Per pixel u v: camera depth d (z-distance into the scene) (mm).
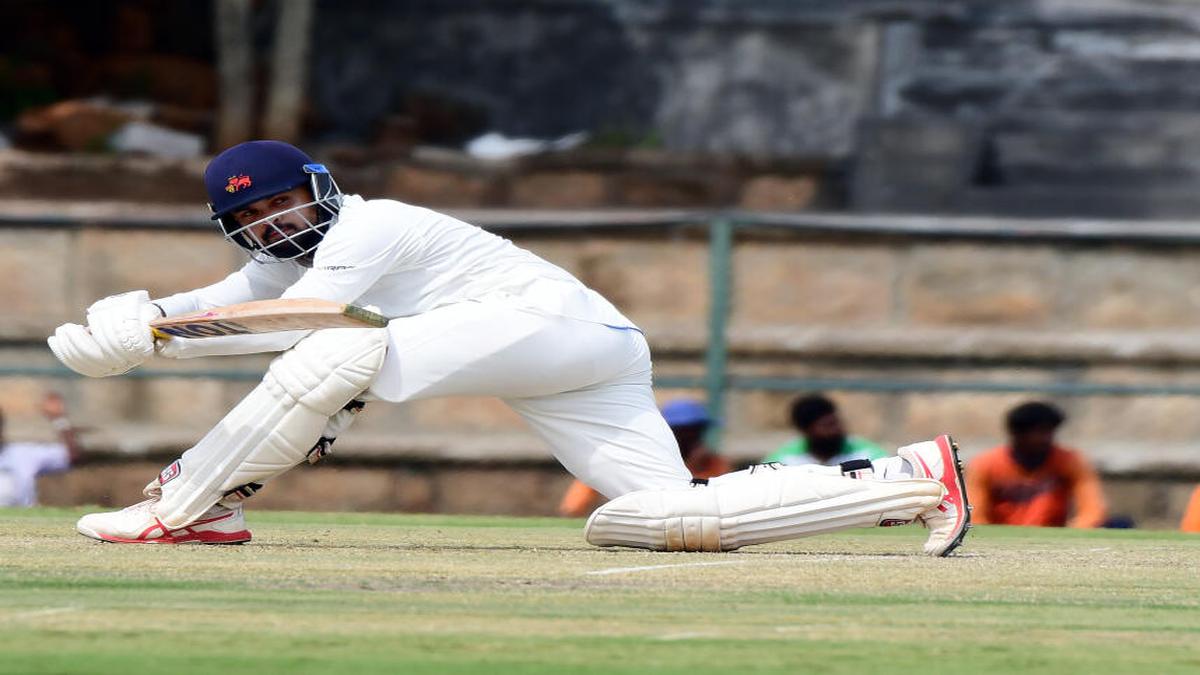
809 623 10047
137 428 40156
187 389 40625
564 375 14188
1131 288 41906
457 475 41125
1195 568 13867
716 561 13570
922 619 10312
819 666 8594
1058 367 41594
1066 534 19406
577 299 14320
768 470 14367
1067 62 52188
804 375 41719
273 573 12031
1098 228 41656
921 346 41531
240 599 10602
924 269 42031
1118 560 14609
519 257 14508
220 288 14961
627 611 10406
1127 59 52344
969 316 42000
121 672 8086
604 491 14727
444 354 13891
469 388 14094
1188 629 10086
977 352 41562
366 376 13781
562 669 8391
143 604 10305
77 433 39312
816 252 42094
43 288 41312
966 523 14406
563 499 41219
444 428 41625
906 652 9031
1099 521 30531
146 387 40469
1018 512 30516
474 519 20266
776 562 13516
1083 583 12508
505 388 14164
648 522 14125
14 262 41281
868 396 41188
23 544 14148
